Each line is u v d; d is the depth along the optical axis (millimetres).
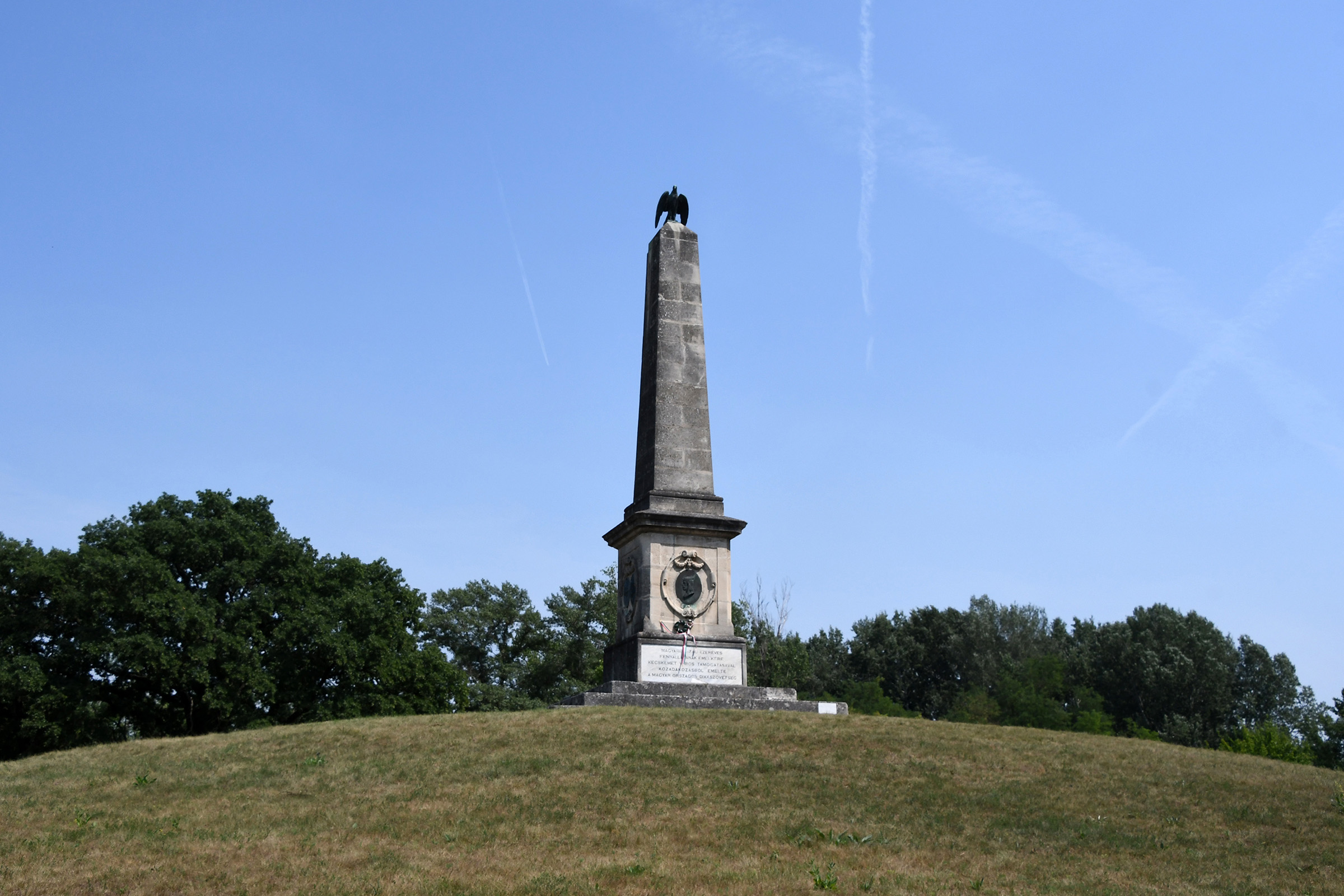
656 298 34719
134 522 53969
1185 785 21922
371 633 55406
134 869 14836
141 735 53531
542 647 80375
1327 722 82000
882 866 16266
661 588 31500
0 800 20031
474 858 15945
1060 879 15938
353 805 19266
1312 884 16078
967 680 100750
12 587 52094
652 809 19219
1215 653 89875
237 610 52000
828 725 26094
